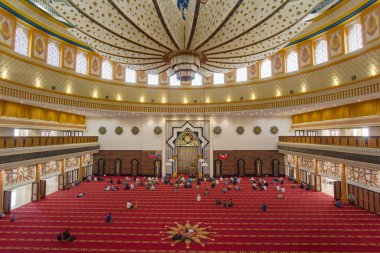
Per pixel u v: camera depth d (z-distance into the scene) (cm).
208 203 1282
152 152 2106
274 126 2111
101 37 711
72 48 1609
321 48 1465
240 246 791
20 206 1229
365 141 1055
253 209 1179
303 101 1565
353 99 1255
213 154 2086
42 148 1299
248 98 1867
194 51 792
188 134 2111
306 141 1619
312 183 1616
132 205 1196
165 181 1803
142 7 636
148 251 763
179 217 1067
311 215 1088
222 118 2119
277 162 2092
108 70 1847
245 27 642
